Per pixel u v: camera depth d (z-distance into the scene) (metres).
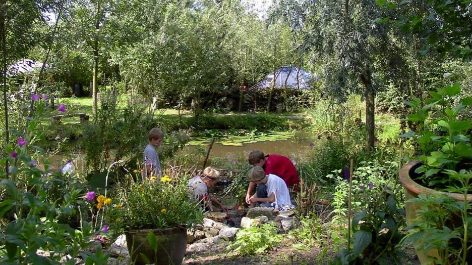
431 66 12.69
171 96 22.50
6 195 4.59
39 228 2.27
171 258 4.07
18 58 7.02
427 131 2.81
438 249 2.45
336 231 4.65
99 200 4.04
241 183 8.23
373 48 10.15
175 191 4.30
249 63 25.48
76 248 2.44
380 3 3.48
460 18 3.45
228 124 21.67
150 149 6.52
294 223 5.16
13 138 5.37
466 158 2.87
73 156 7.66
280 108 25.81
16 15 6.24
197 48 20.30
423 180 2.86
